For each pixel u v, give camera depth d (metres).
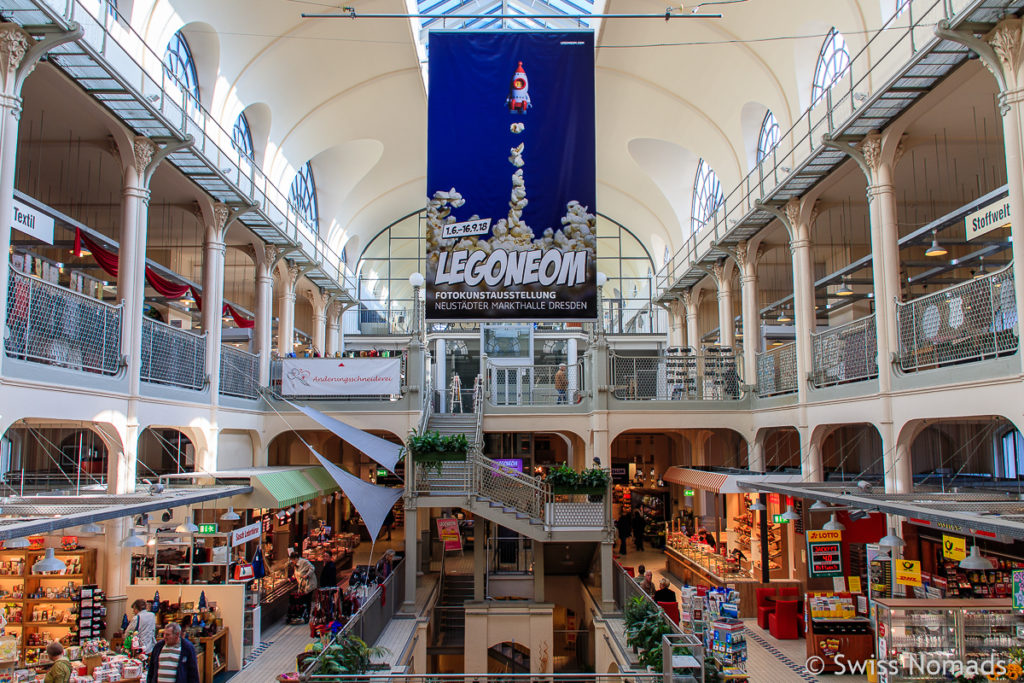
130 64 13.32
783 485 12.38
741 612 15.97
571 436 25.55
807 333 16.22
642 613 11.42
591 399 19.89
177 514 14.66
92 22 11.88
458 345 28.75
